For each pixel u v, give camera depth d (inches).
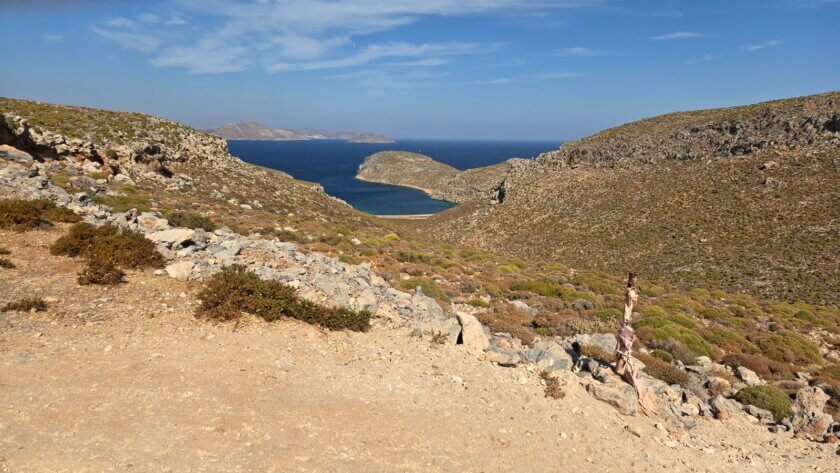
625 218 3523.6
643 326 778.2
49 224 589.3
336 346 426.6
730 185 3366.1
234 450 261.9
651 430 408.2
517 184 5428.2
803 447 448.5
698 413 492.4
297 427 297.1
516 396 411.5
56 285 422.9
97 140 1895.9
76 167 1531.7
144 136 2288.4
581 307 898.7
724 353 783.1
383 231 2433.6
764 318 1235.2
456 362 455.5
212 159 2694.4
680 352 694.5
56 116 2022.6
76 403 273.3
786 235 2544.3
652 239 3041.3
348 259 916.0
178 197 1647.4
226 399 307.1
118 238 526.0
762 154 3617.1
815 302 1808.6
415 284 810.2
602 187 4338.1
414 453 301.3
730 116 4458.7
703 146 4210.1
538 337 614.9
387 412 342.3
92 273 442.9
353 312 481.7
